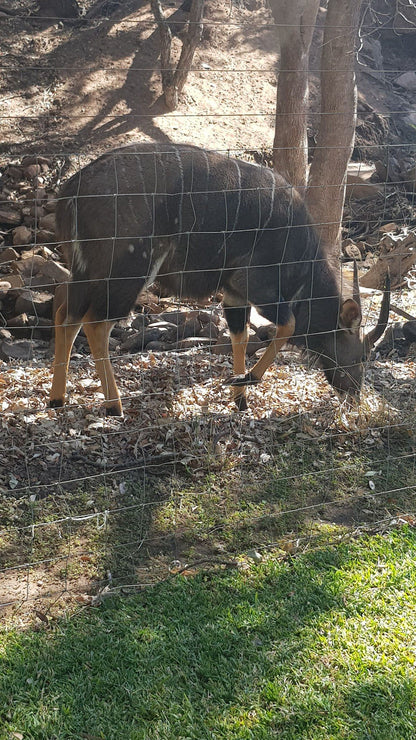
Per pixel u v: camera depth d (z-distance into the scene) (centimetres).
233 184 562
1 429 556
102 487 504
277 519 485
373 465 550
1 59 1127
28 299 736
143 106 1137
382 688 352
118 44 1221
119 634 384
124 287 547
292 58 851
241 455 549
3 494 494
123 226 533
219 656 369
